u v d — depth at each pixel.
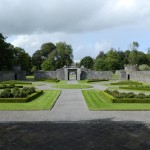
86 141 15.48
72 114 24.09
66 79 100.00
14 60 117.25
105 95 35.72
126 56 164.62
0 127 18.95
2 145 14.80
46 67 119.81
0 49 90.12
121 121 20.94
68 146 14.55
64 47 140.00
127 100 31.02
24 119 21.80
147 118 22.28
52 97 36.84
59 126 19.17
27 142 15.33
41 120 21.41
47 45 159.38
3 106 28.31
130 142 15.34
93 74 102.19
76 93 43.81
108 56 149.88
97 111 25.66
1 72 78.81
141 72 80.12
